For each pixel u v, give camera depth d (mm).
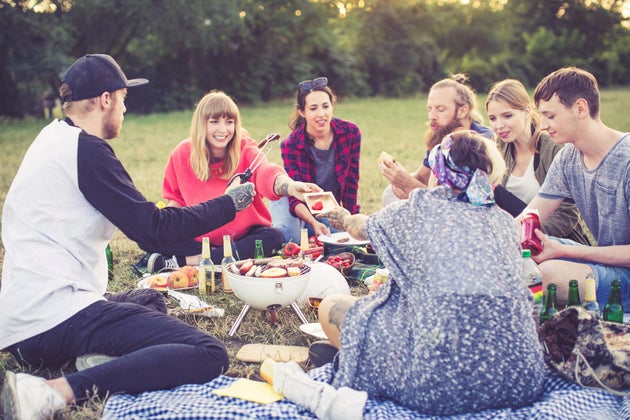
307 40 39938
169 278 4598
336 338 3271
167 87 34250
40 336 3176
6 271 3252
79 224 3230
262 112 28469
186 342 3146
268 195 4895
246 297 3652
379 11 46000
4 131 20609
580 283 3771
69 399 2848
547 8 62344
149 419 2771
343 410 2740
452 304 2609
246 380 3184
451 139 2848
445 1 55969
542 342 3115
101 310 3188
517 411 2715
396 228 2809
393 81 46031
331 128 5629
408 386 2725
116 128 3498
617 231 3795
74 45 31781
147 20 30891
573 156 3965
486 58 54875
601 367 2930
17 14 26750
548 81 3744
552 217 4352
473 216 2729
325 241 4977
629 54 59781
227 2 32688
